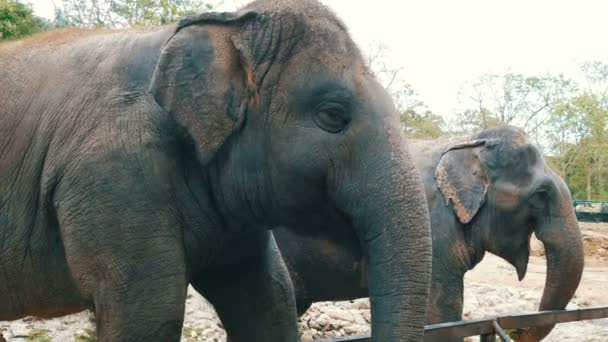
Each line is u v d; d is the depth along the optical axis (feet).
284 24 9.36
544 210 20.63
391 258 8.82
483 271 44.62
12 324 19.04
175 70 9.42
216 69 9.43
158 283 9.53
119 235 9.42
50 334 18.78
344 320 25.75
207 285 12.10
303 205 9.66
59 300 10.93
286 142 9.31
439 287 19.98
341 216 9.70
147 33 10.69
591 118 143.95
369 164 9.02
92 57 10.55
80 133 9.87
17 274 10.73
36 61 11.00
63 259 10.53
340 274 18.89
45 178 10.04
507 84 148.46
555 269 20.75
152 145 9.62
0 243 10.60
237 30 9.58
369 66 9.54
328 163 9.20
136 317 9.46
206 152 9.44
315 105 9.19
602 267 54.54
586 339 25.91
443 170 20.90
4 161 10.54
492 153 20.92
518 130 21.45
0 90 10.89
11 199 10.51
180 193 9.93
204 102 9.41
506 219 20.67
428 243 8.88
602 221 84.89
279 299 11.85
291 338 12.02
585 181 148.66
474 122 149.38
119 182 9.46
